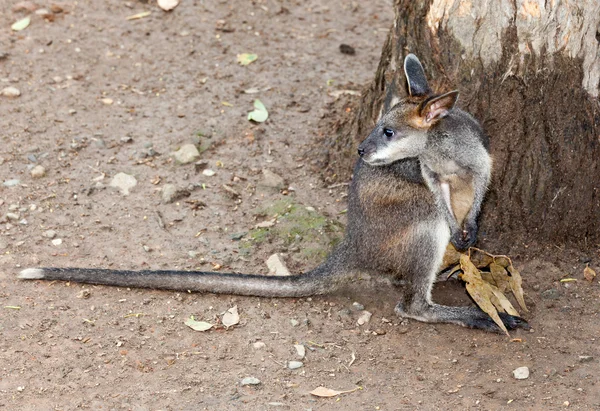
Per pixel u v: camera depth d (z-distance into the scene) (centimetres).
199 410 849
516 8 1040
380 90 1221
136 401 861
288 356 938
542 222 1107
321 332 983
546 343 962
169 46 1588
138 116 1397
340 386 892
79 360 919
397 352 953
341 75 1537
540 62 1062
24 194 1209
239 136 1359
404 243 1002
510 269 1031
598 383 891
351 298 1052
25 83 1458
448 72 1095
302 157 1312
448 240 1006
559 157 1088
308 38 1655
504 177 1097
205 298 1031
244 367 918
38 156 1289
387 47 1207
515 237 1108
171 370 909
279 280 1020
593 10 1053
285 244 1134
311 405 862
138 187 1237
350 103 1415
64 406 850
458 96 1008
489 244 1108
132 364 916
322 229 1152
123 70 1514
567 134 1084
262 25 1680
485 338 977
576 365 921
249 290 1020
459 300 1061
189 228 1159
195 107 1427
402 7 1135
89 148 1316
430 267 1001
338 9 1767
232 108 1428
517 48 1057
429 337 982
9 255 1088
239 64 1552
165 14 1680
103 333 962
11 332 955
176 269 1079
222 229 1160
